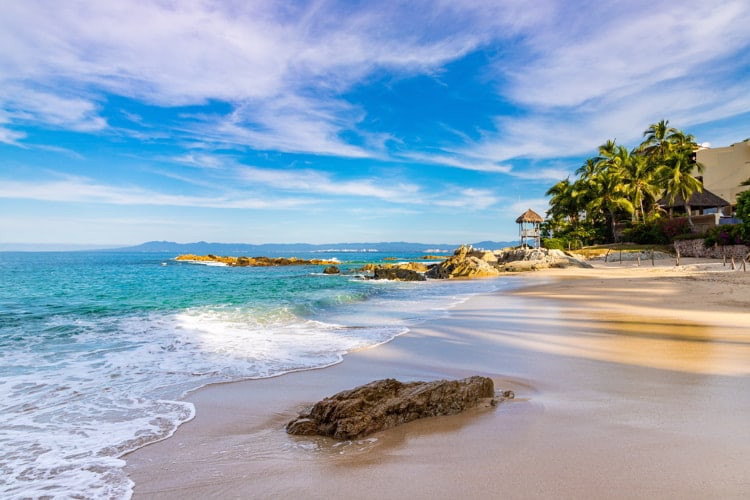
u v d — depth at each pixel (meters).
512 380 7.08
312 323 13.75
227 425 5.45
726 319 12.27
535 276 35.34
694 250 47.72
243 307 17.72
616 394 5.96
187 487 3.84
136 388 7.01
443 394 5.54
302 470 4.07
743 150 60.47
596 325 11.91
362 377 7.59
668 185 55.72
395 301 20.22
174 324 13.52
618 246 57.78
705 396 5.67
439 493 3.46
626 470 3.66
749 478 3.43
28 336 11.46
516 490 3.43
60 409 6.05
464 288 27.03
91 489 3.85
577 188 69.44
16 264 71.56
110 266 66.44
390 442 4.60
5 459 4.49
